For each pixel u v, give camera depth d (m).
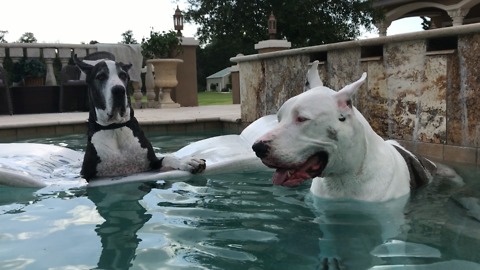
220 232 1.43
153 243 1.34
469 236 1.31
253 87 4.01
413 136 2.52
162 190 2.03
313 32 14.30
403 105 2.55
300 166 1.52
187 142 3.66
